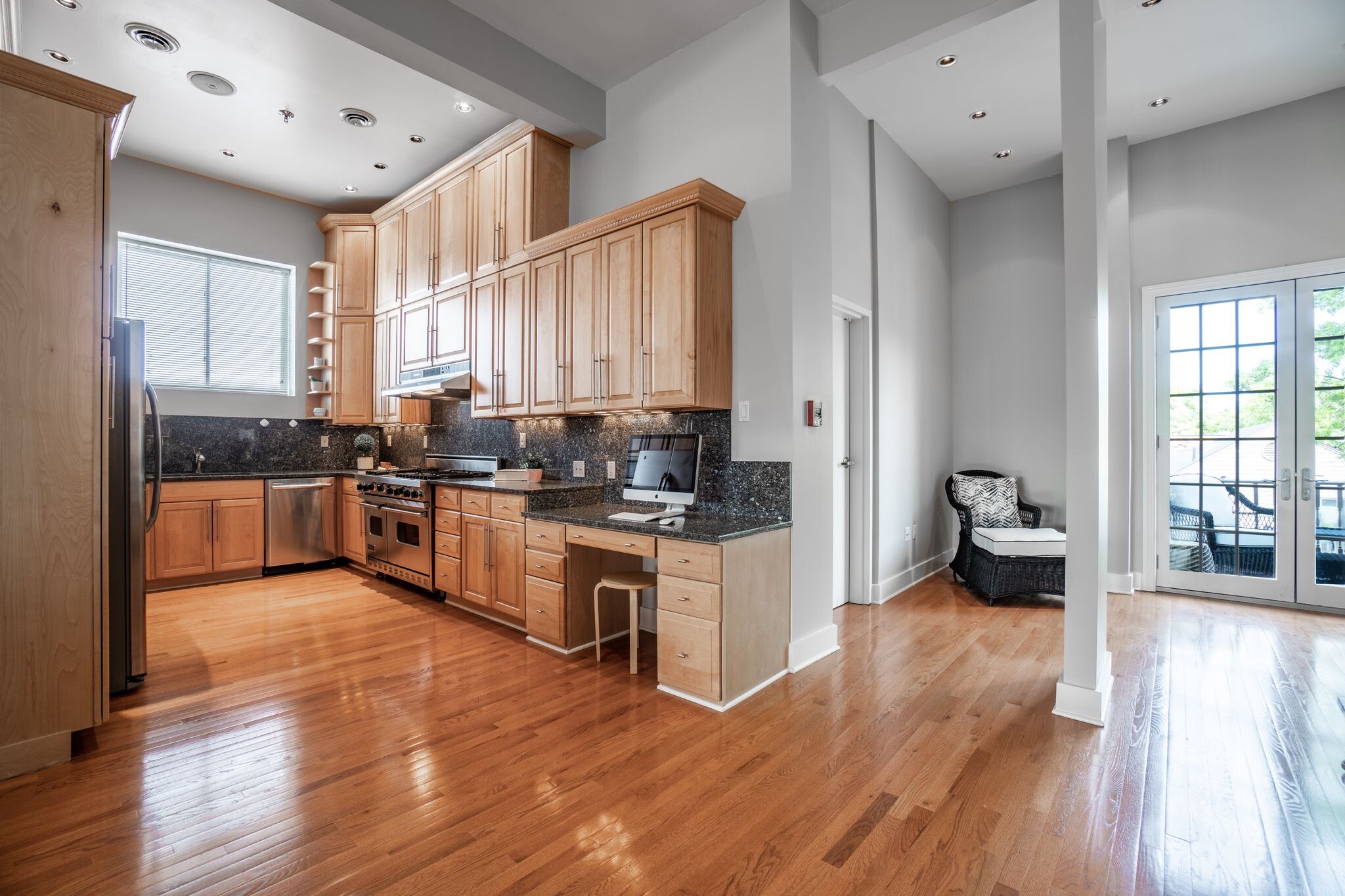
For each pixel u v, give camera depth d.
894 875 1.54
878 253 4.12
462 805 1.84
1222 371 4.16
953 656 3.14
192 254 5.02
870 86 3.67
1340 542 3.79
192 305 5.01
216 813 1.80
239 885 1.50
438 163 4.74
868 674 2.90
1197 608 3.96
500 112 3.97
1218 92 3.77
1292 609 3.90
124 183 4.61
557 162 3.95
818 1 3.04
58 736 2.08
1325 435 3.82
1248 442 4.08
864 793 1.91
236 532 4.78
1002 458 5.07
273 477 4.98
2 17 2.91
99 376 2.20
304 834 1.70
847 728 2.34
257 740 2.24
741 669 2.62
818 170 3.17
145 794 1.89
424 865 1.57
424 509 4.21
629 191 3.66
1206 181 4.17
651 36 3.28
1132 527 4.47
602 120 3.78
